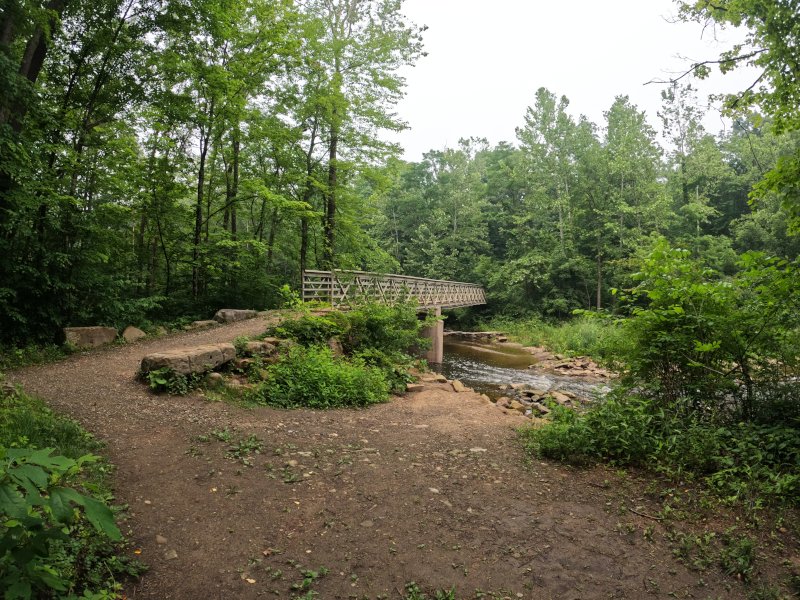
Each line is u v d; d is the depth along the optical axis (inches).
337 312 406.9
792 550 121.5
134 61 437.1
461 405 303.9
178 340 388.2
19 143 316.8
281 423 223.1
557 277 1226.0
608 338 243.1
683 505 145.5
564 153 1257.4
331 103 631.2
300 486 155.6
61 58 416.2
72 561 97.3
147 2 421.4
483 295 1298.0
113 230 459.2
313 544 123.2
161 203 522.6
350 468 172.6
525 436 220.4
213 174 631.8
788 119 250.4
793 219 227.3
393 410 278.8
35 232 356.8
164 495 142.9
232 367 295.3
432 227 1524.4
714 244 1095.6
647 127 1196.5
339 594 104.7
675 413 198.8
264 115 633.0
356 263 789.9
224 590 103.8
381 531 130.6
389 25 665.6
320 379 290.2
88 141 425.4
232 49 536.7
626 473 171.3
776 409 190.4
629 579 111.2
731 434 180.5
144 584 103.5
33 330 357.1
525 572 113.7
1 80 298.8
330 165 697.0
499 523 135.9
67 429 173.6
